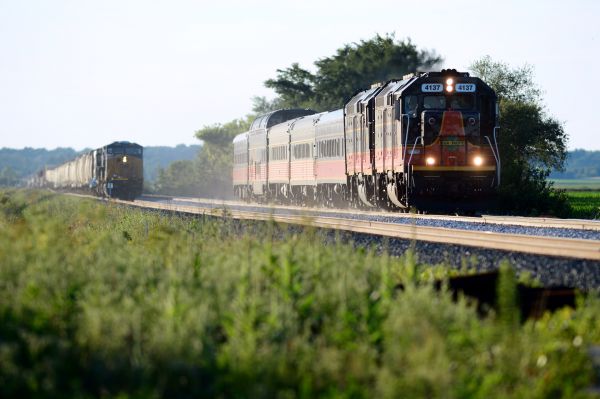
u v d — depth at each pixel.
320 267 44.47
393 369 28.22
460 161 108.50
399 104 108.94
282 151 177.88
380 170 118.75
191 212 128.38
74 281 39.47
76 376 29.23
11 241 47.25
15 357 29.81
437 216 101.69
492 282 44.59
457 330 31.55
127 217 101.06
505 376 28.42
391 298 37.47
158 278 41.97
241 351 29.67
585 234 77.31
